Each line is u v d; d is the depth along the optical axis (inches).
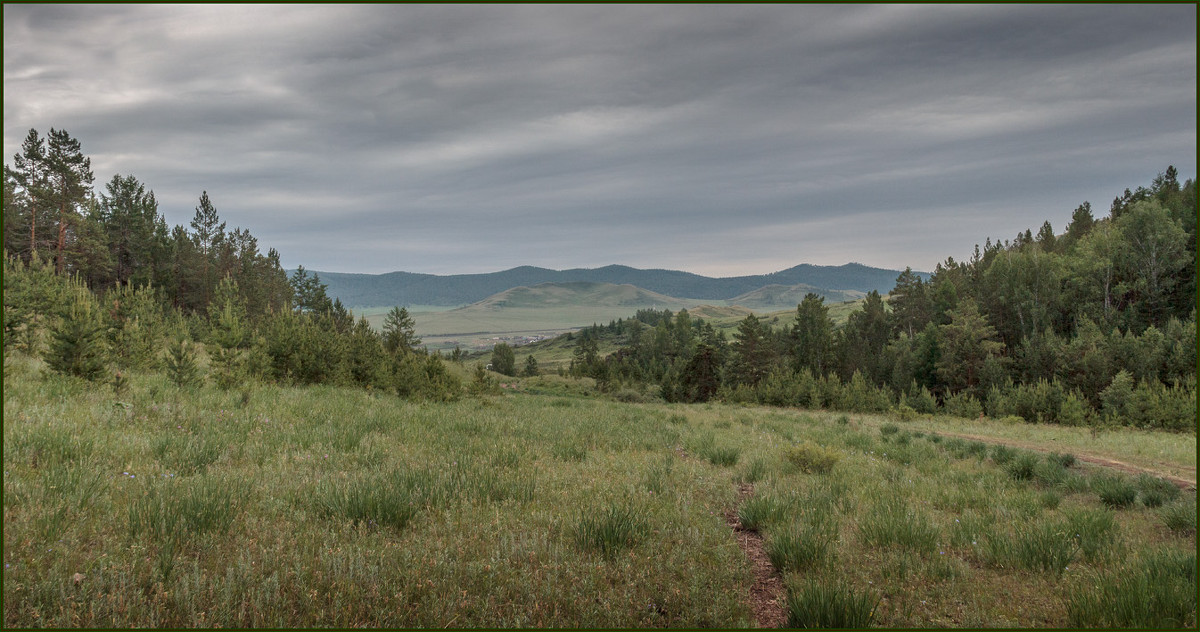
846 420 1042.1
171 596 154.4
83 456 275.6
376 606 161.2
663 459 440.5
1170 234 3243.1
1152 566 212.8
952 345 2962.6
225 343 681.6
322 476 280.8
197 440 330.3
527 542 213.5
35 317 715.4
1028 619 179.3
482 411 783.7
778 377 2191.2
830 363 3602.4
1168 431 1153.4
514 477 323.0
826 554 226.4
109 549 177.5
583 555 209.6
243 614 148.0
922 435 763.4
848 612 170.1
